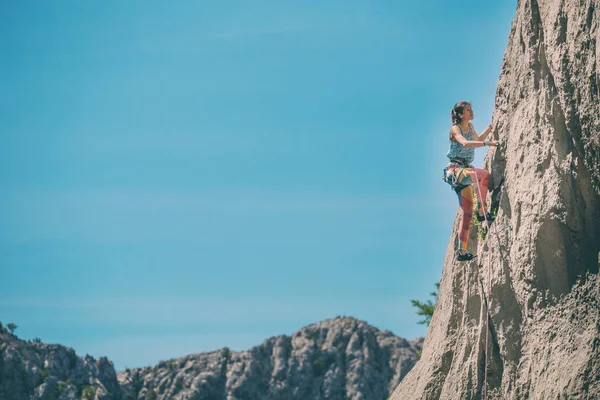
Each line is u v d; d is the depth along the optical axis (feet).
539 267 45.06
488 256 48.16
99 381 584.81
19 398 527.81
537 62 46.88
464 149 48.44
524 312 46.03
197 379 622.95
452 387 49.90
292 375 624.59
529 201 45.39
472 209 48.21
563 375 42.70
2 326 577.84
